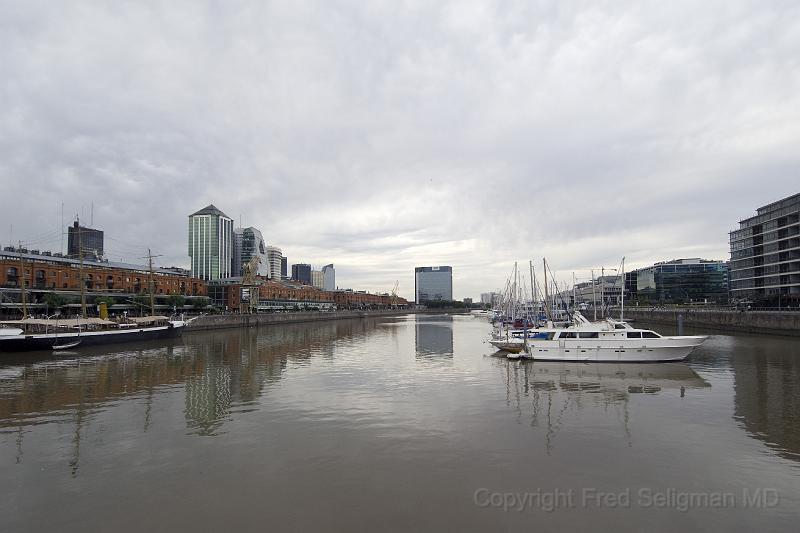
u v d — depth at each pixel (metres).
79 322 71.06
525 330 54.03
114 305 116.38
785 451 21.41
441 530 14.63
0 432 24.94
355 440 23.16
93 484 18.14
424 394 33.94
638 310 148.88
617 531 14.58
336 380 40.22
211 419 27.25
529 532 14.50
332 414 28.17
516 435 23.92
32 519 15.49
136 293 127.56
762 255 127.56
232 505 16.33
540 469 19.38
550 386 36.84
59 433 24.70
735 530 14.66
